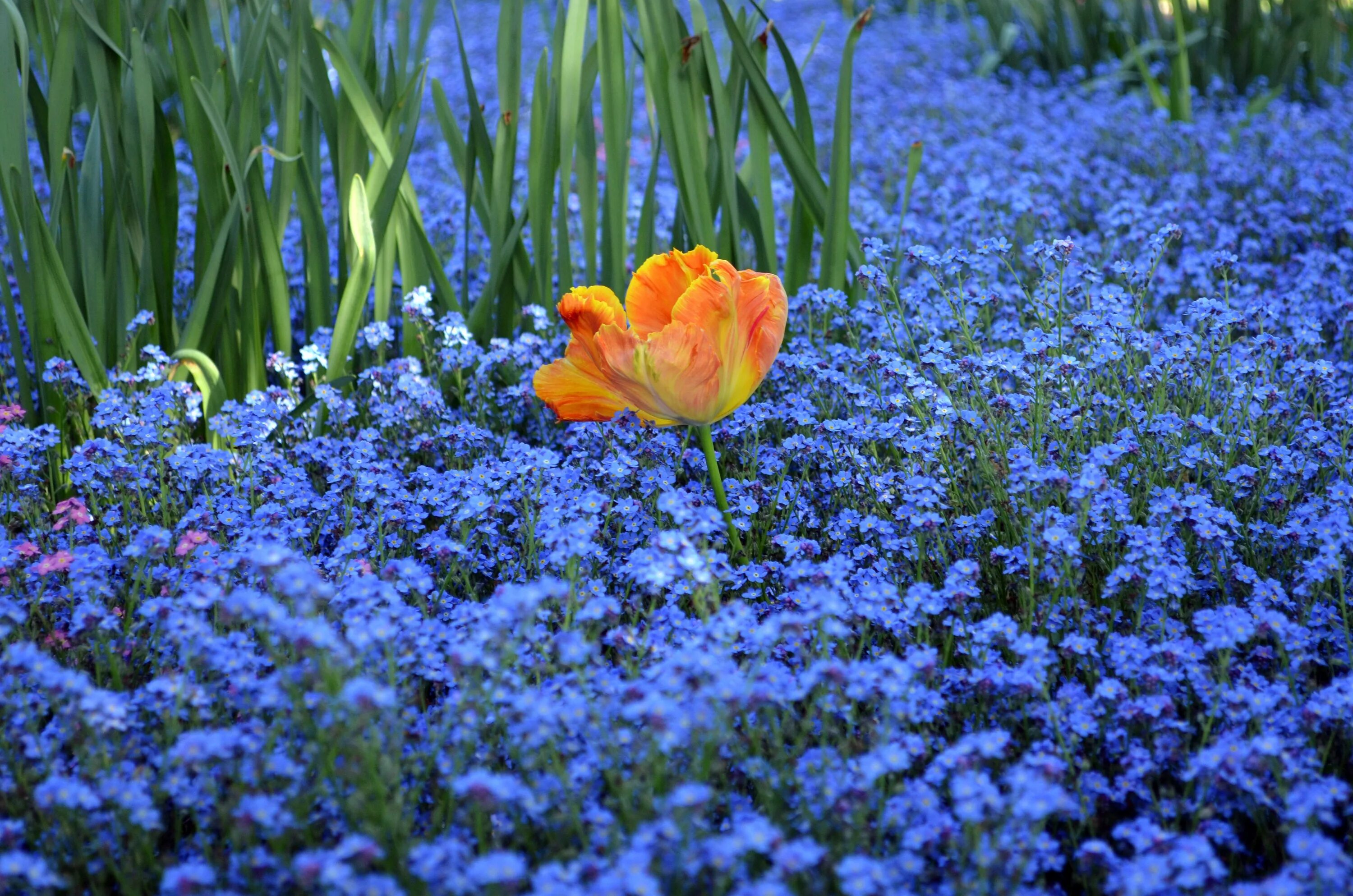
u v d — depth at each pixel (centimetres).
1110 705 212
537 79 350
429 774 200
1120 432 269
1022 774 177
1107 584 230
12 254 317
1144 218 419
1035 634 240
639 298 276
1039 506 256
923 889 179
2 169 309
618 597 251
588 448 297
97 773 185
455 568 258
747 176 397
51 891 174
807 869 170
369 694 169
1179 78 593
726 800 193
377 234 346
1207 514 236
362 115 344
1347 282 380
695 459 295
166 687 195
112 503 287
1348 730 202
